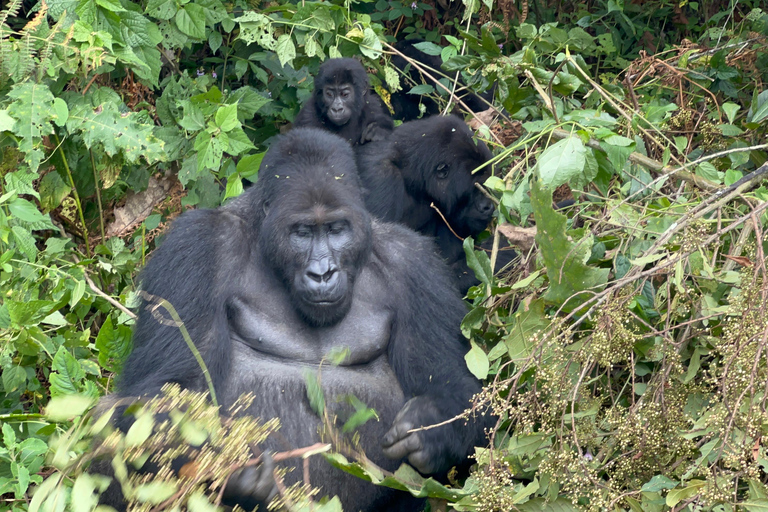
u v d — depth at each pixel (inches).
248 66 334.0
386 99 348.5
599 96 232.7
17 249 214.1
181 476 129.0
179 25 259.0
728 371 143.3
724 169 219.1
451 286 190.9
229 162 259.9
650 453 153.1
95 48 223.3
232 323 173.5
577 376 169.9
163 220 264.4
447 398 167.9
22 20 305.9
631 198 195.3
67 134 229.6
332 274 166.9
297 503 128.5
